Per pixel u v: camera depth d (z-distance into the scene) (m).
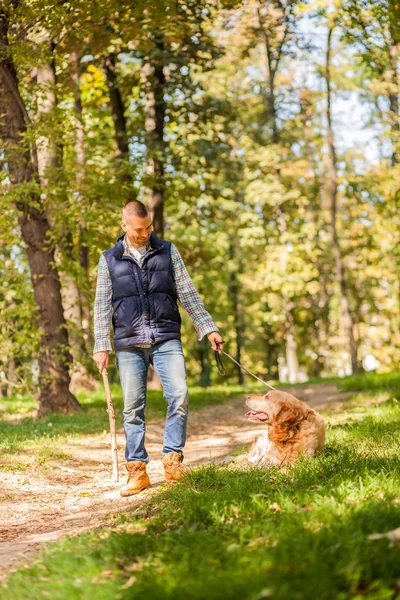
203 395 18.03
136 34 14.04
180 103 20.25
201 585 3.27
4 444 9.20
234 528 4.28
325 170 35.28
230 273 36.91
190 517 4.71
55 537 5.20
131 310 6.33
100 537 4.70
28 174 13.41
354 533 3.79
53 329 13.73
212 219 24.56
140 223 6.25
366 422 8.91
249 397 6.69
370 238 32.88
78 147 16.41
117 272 6.38
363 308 42.00
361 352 43.28
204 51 18.34
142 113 21.73
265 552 3.61
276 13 21.86
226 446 9.93
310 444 6.49
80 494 6.86
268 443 6.99
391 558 3.39
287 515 4.27
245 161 27.08
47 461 8.39
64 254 13.93
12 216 13.51
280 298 36.19
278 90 31.59
